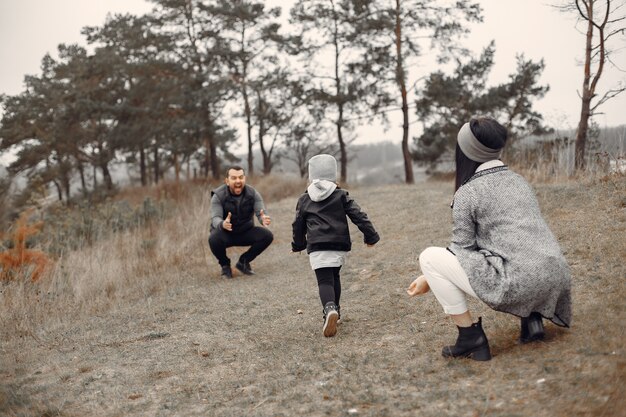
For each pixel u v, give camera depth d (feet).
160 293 21.09
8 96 104.88
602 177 24.79
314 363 11.87
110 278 22.72
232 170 22.86
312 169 14.83
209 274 24.26
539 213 10.08
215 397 10.53
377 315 15.26
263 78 81.87
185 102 80.59
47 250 27.43
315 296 18.58
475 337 10.38
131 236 32.45
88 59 92.94
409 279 18.81
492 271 9.63
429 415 8.48
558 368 9.25
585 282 13.70
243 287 21.15
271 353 13.03
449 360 10.58
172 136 82.33
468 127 10.31
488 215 9.96
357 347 12.64
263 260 27.17
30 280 21.77
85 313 18.85
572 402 8.04
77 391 11.47
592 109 45.68
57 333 16.42
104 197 86.12
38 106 104.68
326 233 14.20
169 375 12.16
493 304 9.59
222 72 81.10
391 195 38.93
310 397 9.91
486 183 10.06
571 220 19.88
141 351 14.12
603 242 16.49
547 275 9.47
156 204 42.04
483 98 80.64
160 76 85.97
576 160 30.99
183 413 9.85
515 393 8.72
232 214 22.94
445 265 10.18
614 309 11.44
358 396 9.56
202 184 66.80
